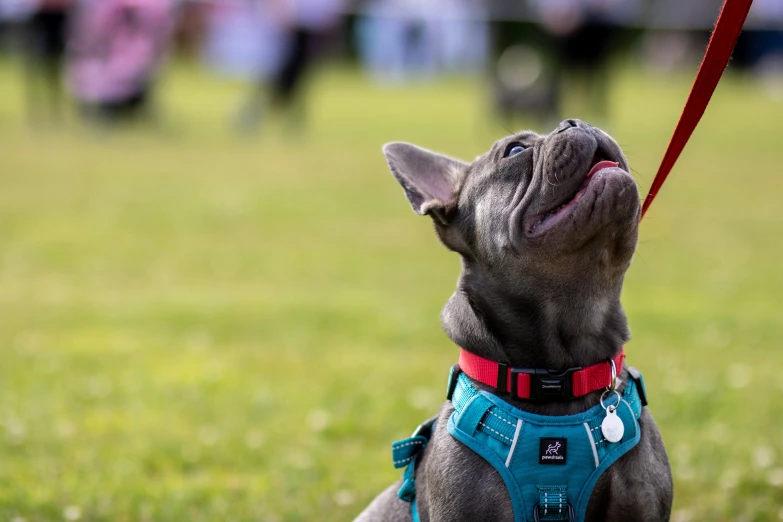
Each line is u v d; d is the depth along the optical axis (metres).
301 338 10.05
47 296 11.67
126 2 26.47
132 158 22.16
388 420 7.79
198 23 46.03
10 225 15.33
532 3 44.69
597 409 4.41
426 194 5.08
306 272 12.84
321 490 6.53
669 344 9.74
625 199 4.20
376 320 10.66
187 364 9.22
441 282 12.38
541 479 4.32
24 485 6.53
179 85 39.31
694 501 6.32
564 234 4.30
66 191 18.09
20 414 7.83
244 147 24.41
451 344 9.90
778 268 13.02
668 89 40.97
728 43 4.59
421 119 30.56
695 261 13.43
